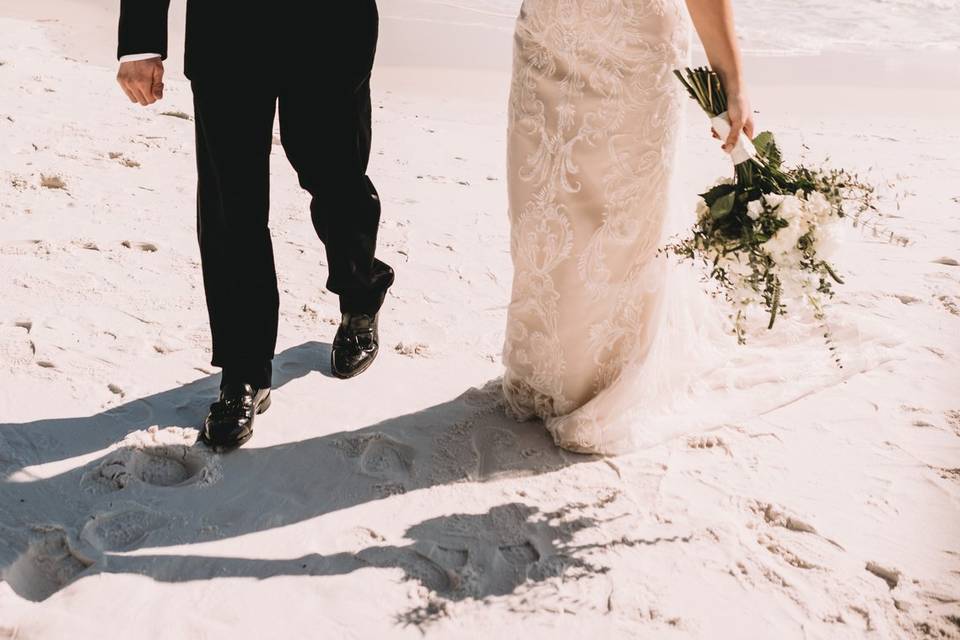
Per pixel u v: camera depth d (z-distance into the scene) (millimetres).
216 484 2867
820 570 2490
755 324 3732
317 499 2807
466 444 3084
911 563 2514
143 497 2793
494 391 3402
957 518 2705
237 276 3016
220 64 2768
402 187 5809
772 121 8555
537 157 2861
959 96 9766
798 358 3531
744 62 11312
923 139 7703
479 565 2518
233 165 2883
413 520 2711
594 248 2879
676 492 2836
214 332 3105
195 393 3336
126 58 2795
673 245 2832
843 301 4113
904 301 4133
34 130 6137
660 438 3090
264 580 2461
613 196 2826
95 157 5738
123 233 4637
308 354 3645
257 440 3088
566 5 2666
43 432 3061
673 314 3174
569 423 3023
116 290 4031
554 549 2576
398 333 3834
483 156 6691
